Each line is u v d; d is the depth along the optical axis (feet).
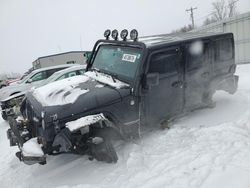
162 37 22.04
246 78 36.50
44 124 15.14
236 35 64.69
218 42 22.38
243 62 63.62
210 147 15.40
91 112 16.14
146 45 18.33
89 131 16.07
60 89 17.06
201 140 16.63
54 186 15.43
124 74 18.35
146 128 19.08
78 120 15.23
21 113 19.67
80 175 16.01
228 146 15.03
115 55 19.88
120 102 17.13
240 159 13.20
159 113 19.17
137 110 17.88
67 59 99.55
